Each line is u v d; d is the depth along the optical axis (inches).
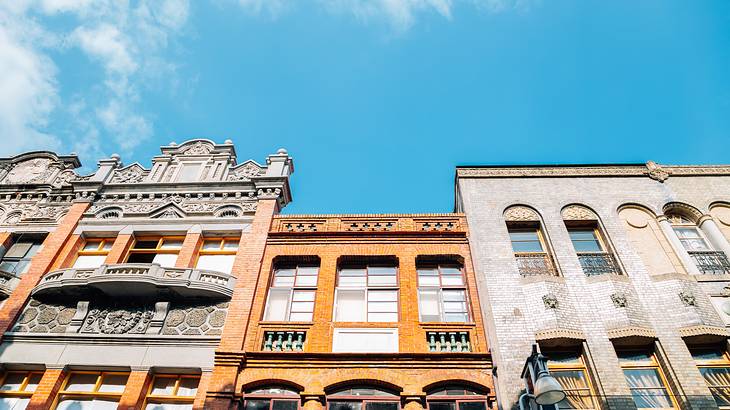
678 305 486.6
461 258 557.6
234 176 688.4
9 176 724.7
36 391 467.2
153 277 521.0
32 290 546.9
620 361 462.3
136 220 633.0
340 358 460.1
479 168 646.5
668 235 564.7
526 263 538.9
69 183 687.1
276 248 576.4
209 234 614.9
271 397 443.5
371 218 609.0
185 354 483.8
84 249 618.8
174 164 716.0
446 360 456.1
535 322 473.4
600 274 519.2
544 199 602.9
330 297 521.3
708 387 437.4
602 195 607.5
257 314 507.5
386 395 443.8
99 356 488.1
